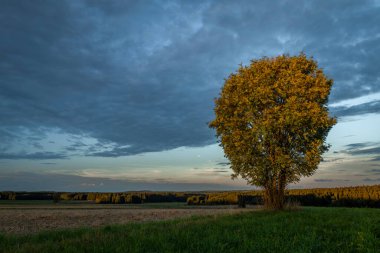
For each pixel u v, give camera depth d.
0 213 53.91
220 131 33.38
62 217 43.88
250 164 31.50
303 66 32.38
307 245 11.95
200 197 123.69
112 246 11.12
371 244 12.05
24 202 135.25
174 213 50.03
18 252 10.83
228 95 33.62
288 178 31.78
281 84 30.38
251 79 31.78
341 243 12.41
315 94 30.28
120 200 140.12
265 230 15.02
